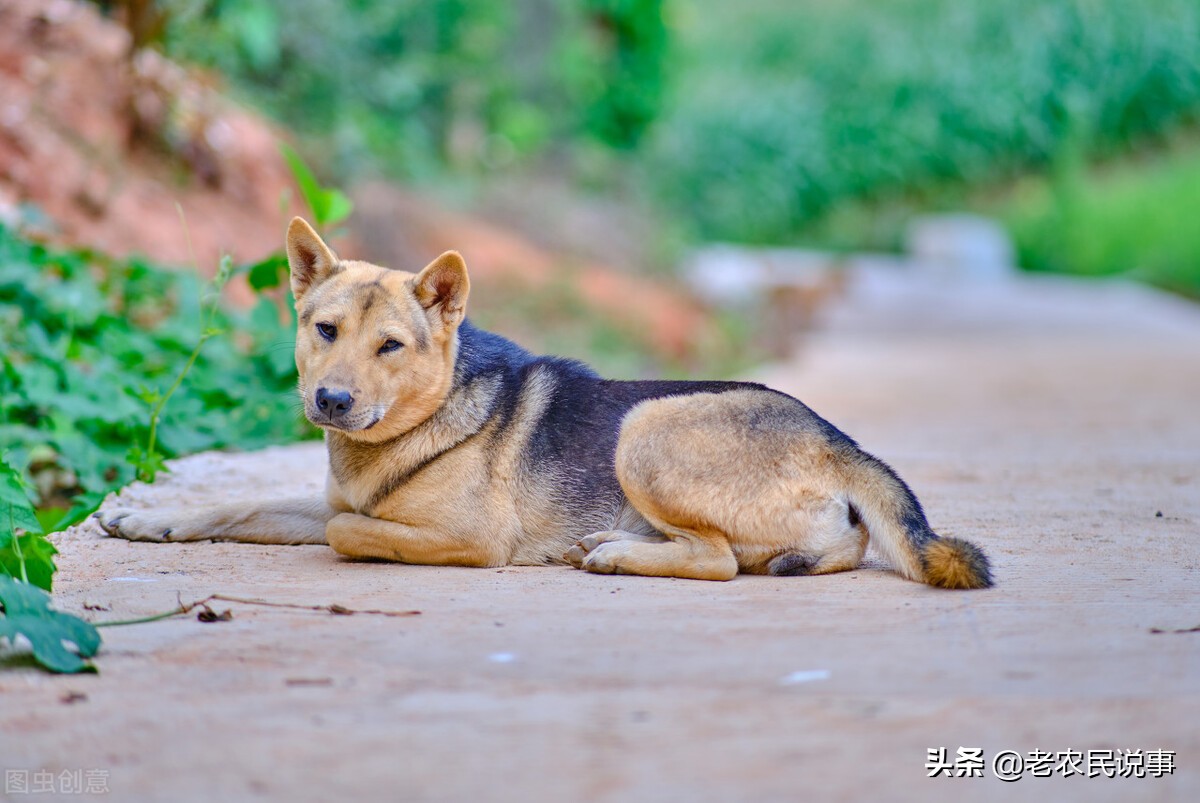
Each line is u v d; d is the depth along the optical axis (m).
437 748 4.23
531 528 7.28
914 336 31.84
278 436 10.93
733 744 4.26
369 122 22.73
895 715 4.52
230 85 19.48
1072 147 58.03
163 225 15.46
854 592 6.48
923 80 63.72
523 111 30.36
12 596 5.21
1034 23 62.38
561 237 26.81
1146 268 48.62
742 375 21.27
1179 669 5.07
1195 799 3.86
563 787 3.93
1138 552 7.60
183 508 8.37
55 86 15.41
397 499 7.16
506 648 5.38
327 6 21.95
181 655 5.29
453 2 27.22
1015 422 15.43
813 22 68.06
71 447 9.20
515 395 7.44
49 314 10.48
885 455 12.27
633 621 5.84
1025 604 6.20
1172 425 15.09
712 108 62.62
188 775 4.04
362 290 7.10
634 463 7.04
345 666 5.13
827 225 63.47
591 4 35.94
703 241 56.06
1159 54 60.25
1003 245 56.34
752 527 6.93
